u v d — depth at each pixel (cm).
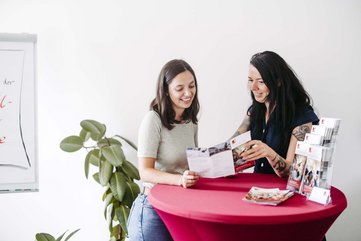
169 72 169
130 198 218
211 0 245
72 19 238
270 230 120
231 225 120
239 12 248
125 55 243
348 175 263
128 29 242
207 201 137
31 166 241
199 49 247
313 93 256
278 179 178
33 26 235
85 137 221
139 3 241
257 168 199
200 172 163
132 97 246
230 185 163
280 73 183
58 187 244
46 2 235
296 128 178
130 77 245
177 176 161
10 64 235
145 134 168
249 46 250
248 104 254
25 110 238
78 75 241
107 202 218
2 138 237
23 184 241
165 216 138
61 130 242
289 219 119
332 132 142
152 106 177
